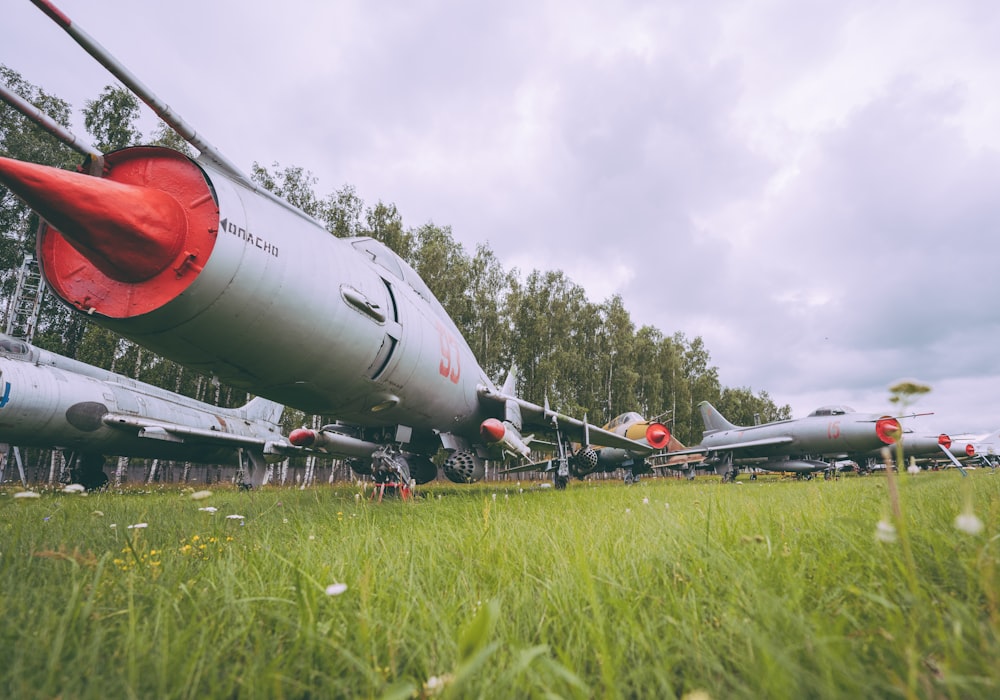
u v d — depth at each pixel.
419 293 11.33
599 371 43.34
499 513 4.21
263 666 1.31
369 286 8.01
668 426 48.47
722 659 1.33
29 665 1.30
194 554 2.96
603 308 47.31
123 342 25.27
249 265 5.86
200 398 26.98
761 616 1.40
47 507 5.89
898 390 1.36
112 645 1.50
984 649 1.12
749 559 2.12
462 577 2.15
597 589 1.84
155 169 5.71
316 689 1.27
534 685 1.17
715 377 55.09
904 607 1.50
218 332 5.98
